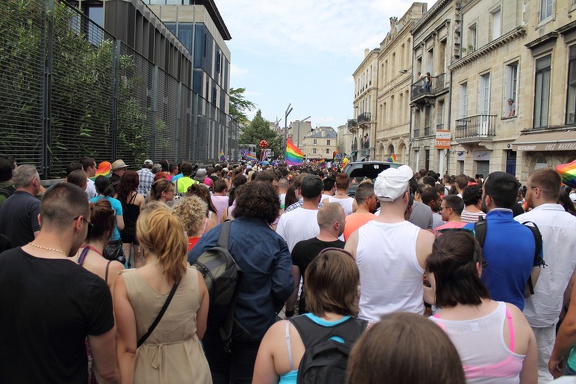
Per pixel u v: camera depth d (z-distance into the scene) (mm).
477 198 5453
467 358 2203
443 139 20125
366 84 56844
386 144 46906
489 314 2271
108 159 11023
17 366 2191
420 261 3115
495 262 3236
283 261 3492
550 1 17984
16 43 7059
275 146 70062
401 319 1303
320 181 4918
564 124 16859
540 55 18375
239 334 3283
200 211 4375
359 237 3268
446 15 28891
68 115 9070
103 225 3320
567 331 2898
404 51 40656
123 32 20781
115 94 11273
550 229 3502
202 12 33969
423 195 6992
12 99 7027
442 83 29438
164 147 16531
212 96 38500
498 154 21875
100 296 2324
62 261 2307
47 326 2197
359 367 1275
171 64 27062
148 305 2680
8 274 2246
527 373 2309
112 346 2400
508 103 21188
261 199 3506
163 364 2699
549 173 3686
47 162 7977
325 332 2215
